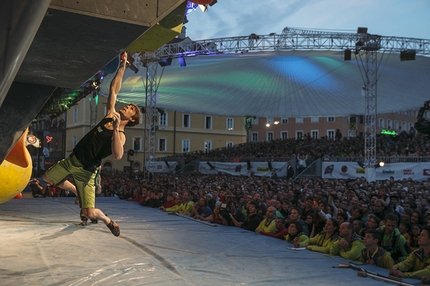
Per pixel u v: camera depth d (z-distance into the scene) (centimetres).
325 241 661
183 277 459
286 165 2842
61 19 226
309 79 2922
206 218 1038
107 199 1764
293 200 1236
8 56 137
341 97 3319
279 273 500
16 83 337
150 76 2567
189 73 2719
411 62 2422
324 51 2222
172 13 299
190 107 3778
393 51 2167
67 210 1163
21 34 135
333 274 503
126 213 1174
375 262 565
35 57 284
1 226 811
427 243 511
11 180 518
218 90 3173
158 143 5184
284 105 3631
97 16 223
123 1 229
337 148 3347
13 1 126
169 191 1377
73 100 1158
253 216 906
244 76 2877
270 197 1240
